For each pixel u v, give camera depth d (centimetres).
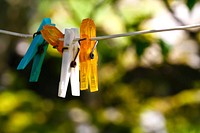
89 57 165
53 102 584
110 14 445
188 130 490
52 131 530
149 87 534
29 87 614
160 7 418
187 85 513
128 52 445
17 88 598
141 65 477
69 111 557
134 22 379
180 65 489
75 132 528
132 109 534
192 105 506
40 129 530
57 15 468
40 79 612
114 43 441
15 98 565
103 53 449
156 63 438
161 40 345
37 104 564
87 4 441
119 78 518
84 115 549
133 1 427
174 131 496
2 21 540
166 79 522
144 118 520
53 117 549
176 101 512
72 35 164
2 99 559
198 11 412
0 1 534
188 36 474
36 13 534
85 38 164
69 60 164
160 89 530
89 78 167
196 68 490
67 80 165
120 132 521
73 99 579
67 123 538
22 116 543
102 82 525
